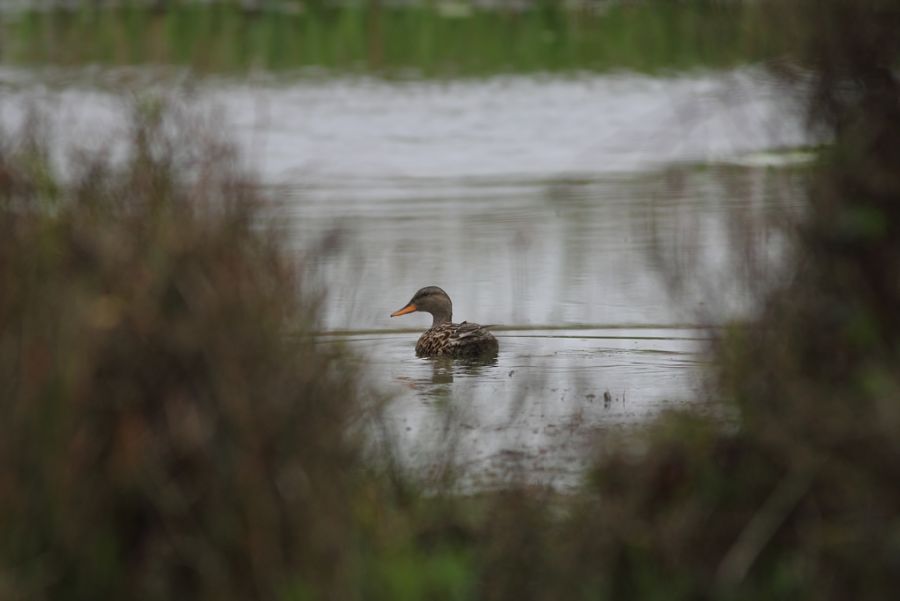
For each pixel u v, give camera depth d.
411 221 27.55
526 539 10.57
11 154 10.47
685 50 46.22
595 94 44.16
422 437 13.48
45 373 9.11
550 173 32.81
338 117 40.47
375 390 12.37
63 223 9.85
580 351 19.62
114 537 9.25
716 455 10.30
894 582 9.32
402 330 22.12
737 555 9.76
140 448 9.16
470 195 30.39
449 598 10.15
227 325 9.38
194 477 9.25
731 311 10.77
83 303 9.31
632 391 16.72
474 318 21.58
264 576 9.20
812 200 10.01
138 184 10.23
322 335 10.57
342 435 10.01
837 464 9.62
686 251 13.01
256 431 9.25
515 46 52.09
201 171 10.38
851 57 9.84
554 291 22.34
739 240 10.62
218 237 9.70
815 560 9.57
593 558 10.20
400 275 23.61
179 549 9.23
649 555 10.12
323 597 9.33
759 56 10.47
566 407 15.65
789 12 10.14
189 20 55.09
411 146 36.97
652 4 46.56
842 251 9.91
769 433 9.88
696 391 12.34
